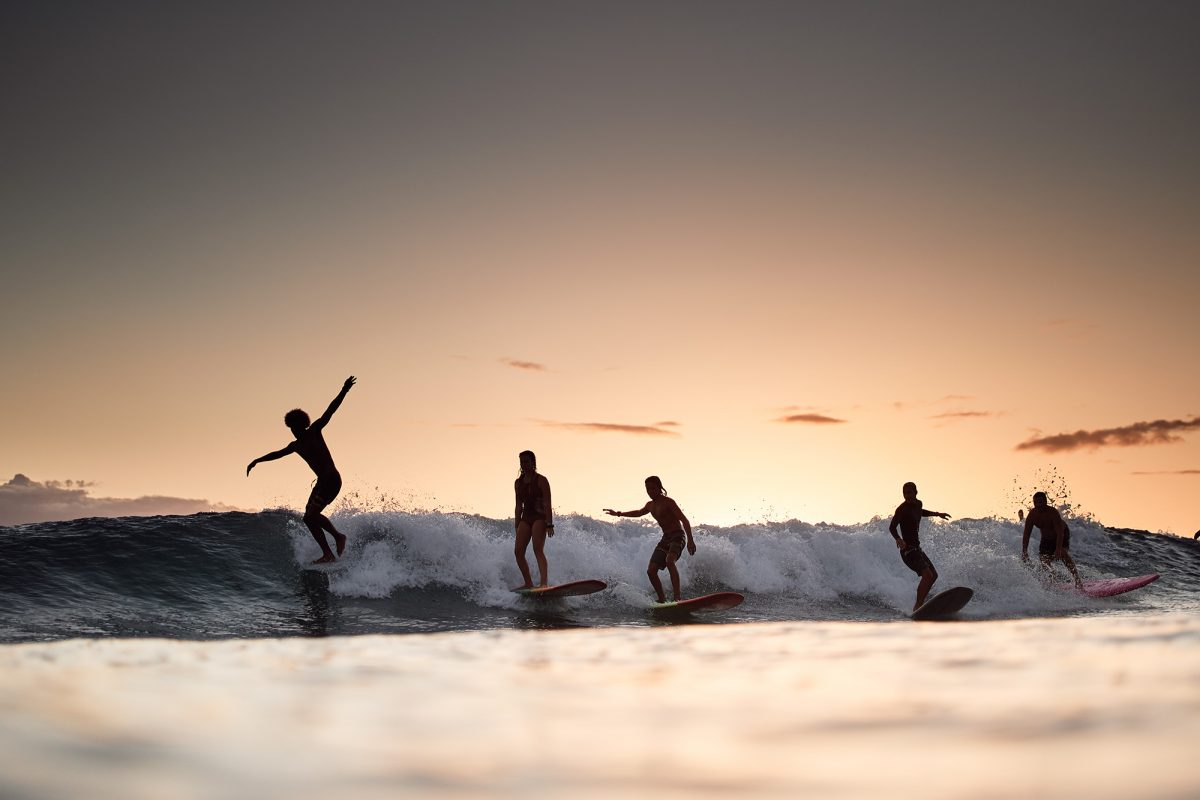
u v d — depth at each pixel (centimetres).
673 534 1254
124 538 1261
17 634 977
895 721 132
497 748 115
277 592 1192
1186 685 164
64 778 90
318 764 102
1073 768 94
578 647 310
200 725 132
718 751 111
